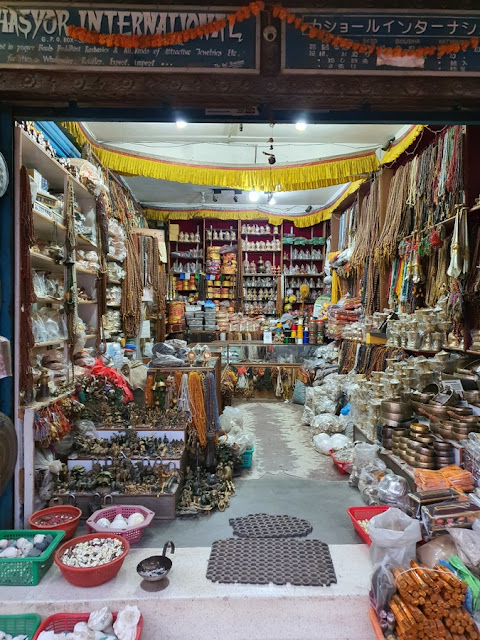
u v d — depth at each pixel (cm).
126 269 554
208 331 841
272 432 490
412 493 247
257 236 934
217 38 217
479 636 178
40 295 309
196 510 277
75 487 275
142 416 340
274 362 717
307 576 210
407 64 218
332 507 292
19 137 248
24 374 251
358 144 515
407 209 456
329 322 670
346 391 491
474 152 347
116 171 530
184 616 196
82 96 228
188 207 876
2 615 193
